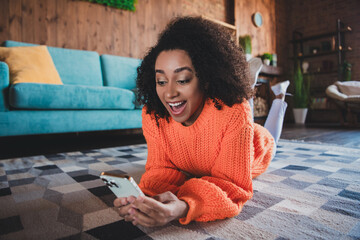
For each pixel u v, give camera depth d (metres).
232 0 5.12
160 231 0.66
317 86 5.76
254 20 5.48
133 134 3.37
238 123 0.75
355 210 0.79
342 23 5.40
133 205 0.58
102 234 0.64
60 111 1.95
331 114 5.65
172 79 0.67
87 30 3.15
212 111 0.77
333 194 0.94
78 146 2.25
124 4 3.40
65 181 1.12
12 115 1.75
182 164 0.90
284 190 0.98
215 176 0.80
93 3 3.20
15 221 0.72
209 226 0.68
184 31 0.68
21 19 2.69
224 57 0.73
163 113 0.84
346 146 2.14
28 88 1.78
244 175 0.75
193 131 0.81
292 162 1.51
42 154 1.83
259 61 1.42
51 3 2.88
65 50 2.73
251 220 0.72
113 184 0.56
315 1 5.96
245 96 0.78
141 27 3.67
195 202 0.65
